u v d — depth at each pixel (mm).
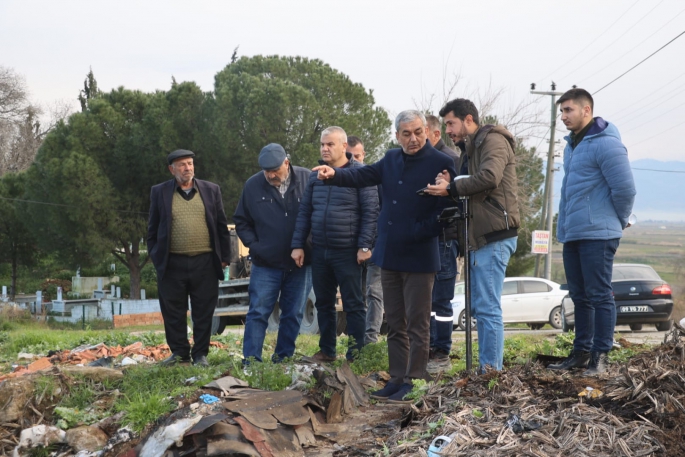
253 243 6977
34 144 62125
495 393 4781
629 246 98875
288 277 7141
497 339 5555
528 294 18781
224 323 17047
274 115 28953
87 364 7578
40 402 5594
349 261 6961
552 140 31844
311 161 28344
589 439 3977
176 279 6965
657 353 4980
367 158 30703
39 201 32750
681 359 4777
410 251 5836
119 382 6172
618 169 5453
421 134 5840
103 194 31484
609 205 5586
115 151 32031
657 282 14562
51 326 27406
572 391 4684
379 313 8281
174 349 7070
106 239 32406
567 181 5809
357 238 6945
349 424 5168
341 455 4516
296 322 7176
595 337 5547
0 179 43062
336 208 6902
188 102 32000
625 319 14414
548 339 8977
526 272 35906
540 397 4672
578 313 5957
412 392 5488
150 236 7082
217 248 7039
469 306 5602
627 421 4172
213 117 30250
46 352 9484
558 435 4082
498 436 4090
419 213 5828
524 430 4160
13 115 62750
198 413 4902
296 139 29422
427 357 5883
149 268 46312
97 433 5254
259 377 5902
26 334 11109
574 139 5844
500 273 5582
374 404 5699
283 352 7094
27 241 42594
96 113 32781
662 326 14711
